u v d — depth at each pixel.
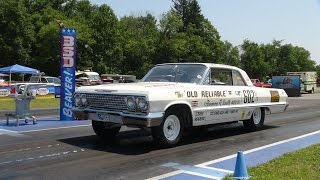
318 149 8.83
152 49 84.38
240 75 11.42
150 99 8.43
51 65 72.31
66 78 13.83
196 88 9.64
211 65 10.42
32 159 7.89
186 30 95.38
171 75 10.38
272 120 15.43
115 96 8.86
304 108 22.31
